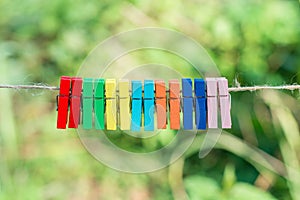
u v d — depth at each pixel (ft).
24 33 3.24
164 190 3.01
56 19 3.23
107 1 3.22
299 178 2.88
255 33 3.01
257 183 3.02
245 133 3.08
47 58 3.19
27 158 3.00
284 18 2.99
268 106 3.08
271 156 3.00
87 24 3.20
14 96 3.10
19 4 3.32
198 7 3.10
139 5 3.16
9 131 2.95
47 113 3.12
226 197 2.79
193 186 2.84
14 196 2.89
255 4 3.04
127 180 3.02
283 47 3.05
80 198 2.96
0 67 3.04
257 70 3.03
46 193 2.95
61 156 3.03
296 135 2.95
